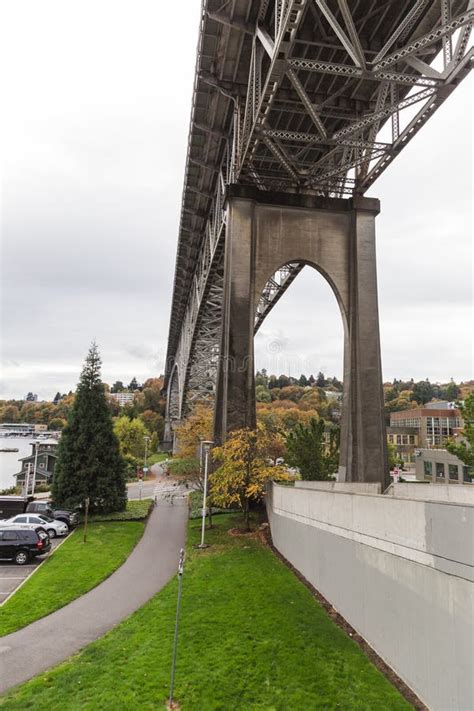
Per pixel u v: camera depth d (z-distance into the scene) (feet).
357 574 41.29
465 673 26.99
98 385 113.60
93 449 107.96
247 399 85.66
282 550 64.85
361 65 60.80
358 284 92.22
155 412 457.27
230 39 79.97
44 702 33.37
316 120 74.38
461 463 158.20
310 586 52.39
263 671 36.24
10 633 45.11
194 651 39.78
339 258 94.94
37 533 72.54
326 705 31.76
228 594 51.29
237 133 91.81
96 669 37.63
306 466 91.71
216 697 33.55
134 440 227.61
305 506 55.67
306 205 94.99
